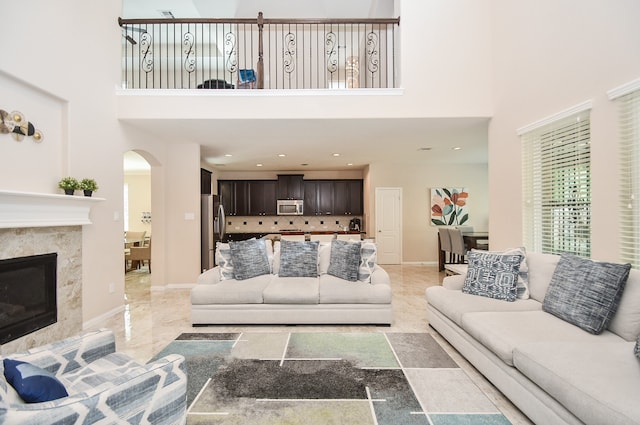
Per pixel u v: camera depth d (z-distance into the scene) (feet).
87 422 3.77
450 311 8.95
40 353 5.08
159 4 19.34
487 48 13.66
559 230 10.01
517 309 8.39
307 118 13.69
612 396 4.22
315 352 9.00
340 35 23.45
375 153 21.54
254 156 22.27
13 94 8.99
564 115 9.32
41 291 9.41
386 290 11.10
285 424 5.90
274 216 28.86
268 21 13.99
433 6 13.74
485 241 19.97
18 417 3.33
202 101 13.57
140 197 29.99
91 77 11.81
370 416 6.12
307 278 12.23
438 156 22.82
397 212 25.89
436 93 13.64
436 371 7.89
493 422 5.93
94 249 11.86
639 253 7.47
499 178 13.08
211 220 19.67
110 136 12.92
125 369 5.38
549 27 10.10
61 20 10.36
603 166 8.24
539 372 5.30
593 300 6.67
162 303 14.48
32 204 8.81
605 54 8.10
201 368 8.09
